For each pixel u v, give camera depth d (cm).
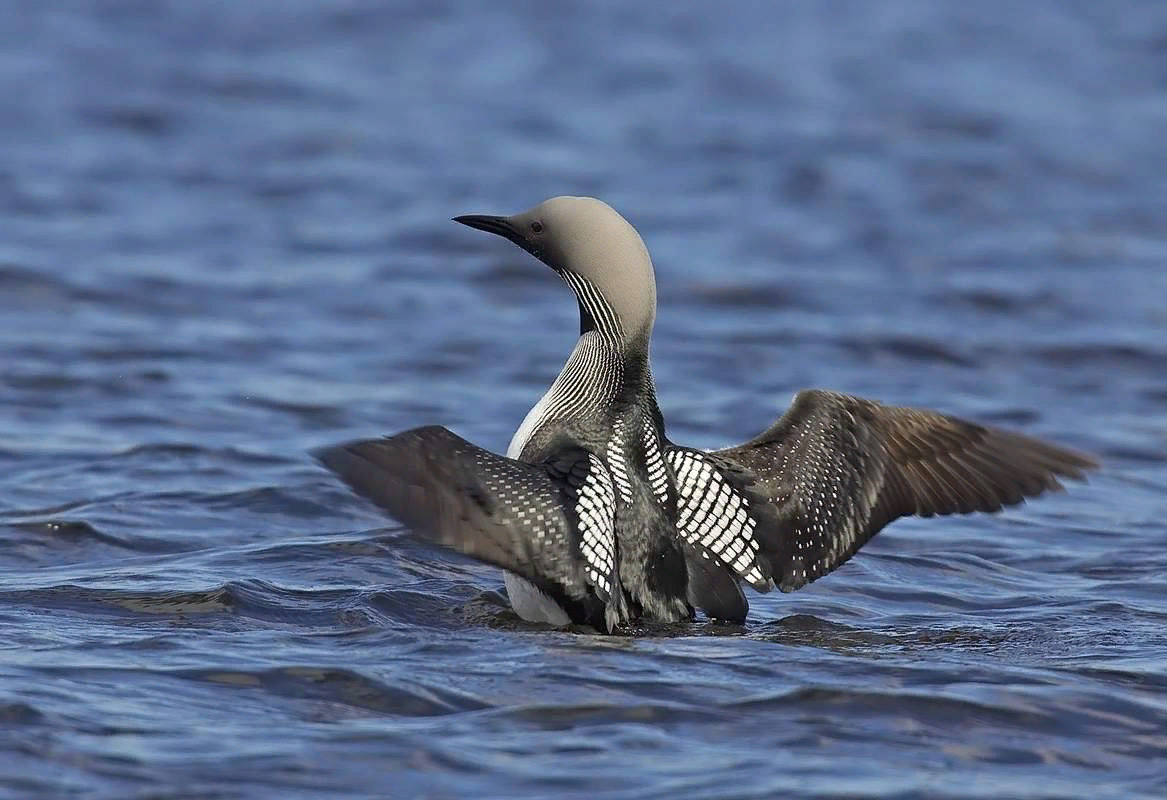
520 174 2630
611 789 592
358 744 630
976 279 2050
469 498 741
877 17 4266
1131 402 1562
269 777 596
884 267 2125
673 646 763
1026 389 1606
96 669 716
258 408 1420
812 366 1662
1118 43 4047
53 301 1788
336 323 1773
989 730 665
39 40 3494
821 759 627
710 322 1839
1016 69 3716
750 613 884
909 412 838
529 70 3519
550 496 764
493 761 617
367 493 707
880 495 841
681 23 4084
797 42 3922
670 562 803
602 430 824
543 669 721
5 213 2198
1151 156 2927
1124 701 701
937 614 898
